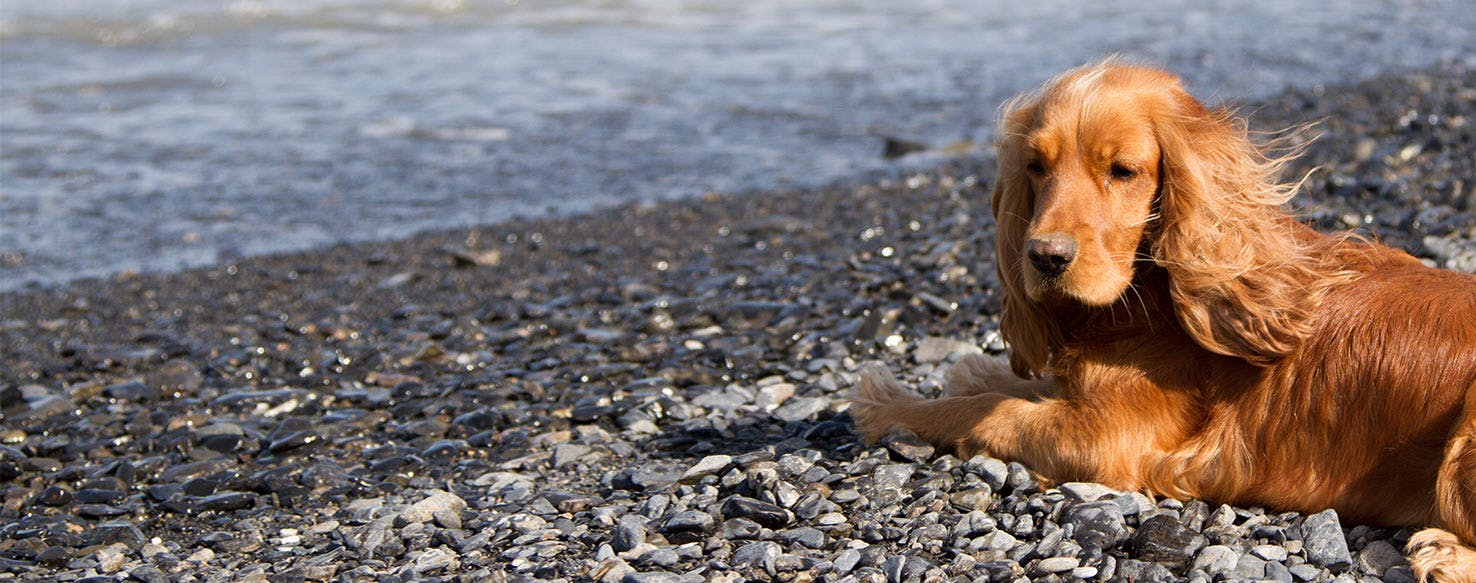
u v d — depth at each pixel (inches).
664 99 717.9
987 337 267.6
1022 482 183.9
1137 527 170.7
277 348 323.6
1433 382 159.0
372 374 291.9
